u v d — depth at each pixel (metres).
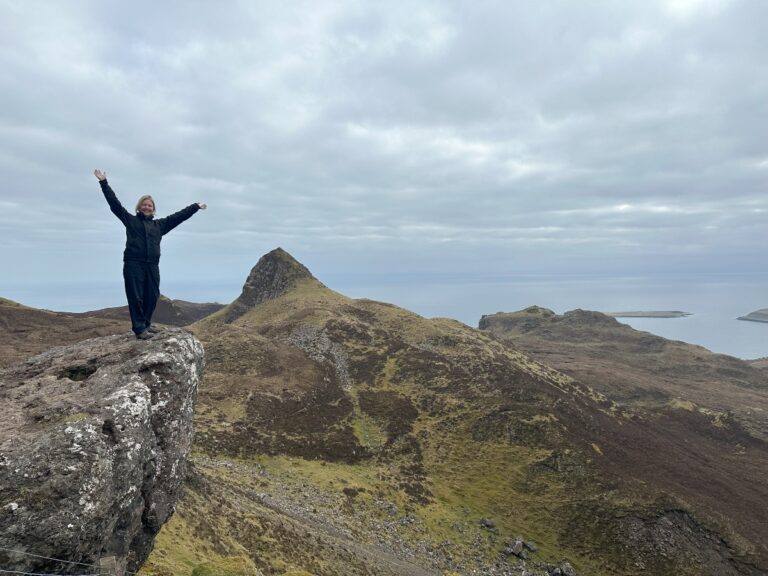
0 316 105.56
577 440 67.31
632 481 59.50
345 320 113.25
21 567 7.71
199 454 52.44
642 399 135.75
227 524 29.64
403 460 63.84
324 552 33.62
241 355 89.06
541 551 49.78
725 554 50.62
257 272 169.50
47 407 9.63
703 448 90.50
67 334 101.94
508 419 71.06
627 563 48.78
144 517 10.82
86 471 8.60
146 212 12.89
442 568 43.16
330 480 54.28
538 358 182.75
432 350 99.50
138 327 12.89
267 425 64.38
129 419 9.94
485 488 59.03
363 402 77.62
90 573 8.62
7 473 8.00
